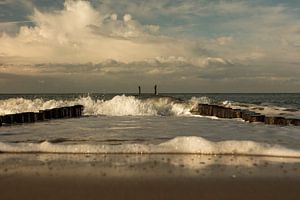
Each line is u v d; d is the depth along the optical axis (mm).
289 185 5824
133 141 10000
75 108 24047
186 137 8969
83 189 5637
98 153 8555
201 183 5949
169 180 6121
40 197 5281
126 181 6070
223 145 8594
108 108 26062
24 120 18594
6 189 5652
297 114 21844
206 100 33312
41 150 8750
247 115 18297
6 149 8766
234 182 5996
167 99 28734
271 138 10773
